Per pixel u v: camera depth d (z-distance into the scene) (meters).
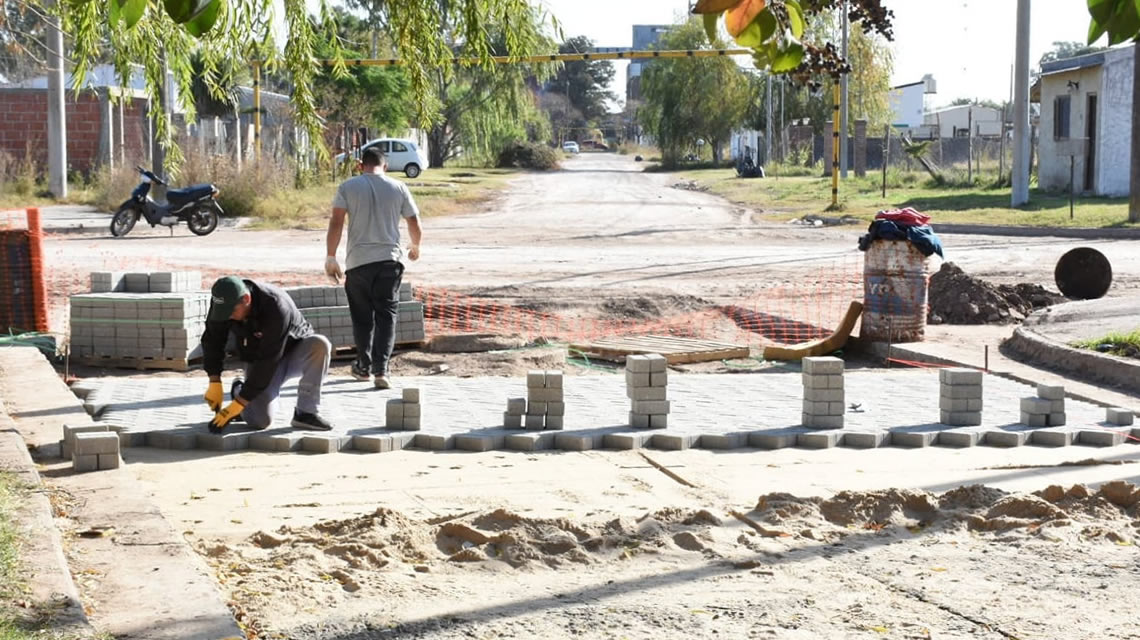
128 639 4.21
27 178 38.25
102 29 6.88
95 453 7.08
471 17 6.82
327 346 8.87
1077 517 6.49
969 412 9.44
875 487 7.41
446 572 5.56
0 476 6.43
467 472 7.89
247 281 8.57
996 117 94.44
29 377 10.41
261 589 5.14
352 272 10.84
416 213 10.99
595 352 13.88
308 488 7.35
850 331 13.93
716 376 11.86
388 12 6.77
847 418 9.64
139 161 40.50
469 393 10.66
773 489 7.36
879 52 67.12
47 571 4.75
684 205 41.12
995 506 6.54
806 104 75.69
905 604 5.09
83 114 44.06
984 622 4.86
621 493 7.28
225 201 33.34
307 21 6.79
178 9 2.43
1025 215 30.50
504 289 18.28
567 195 47.34
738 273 20.77
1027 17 32.81
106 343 12.37
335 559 5.66
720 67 79.62
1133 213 28.12
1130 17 2.38
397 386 11.02
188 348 12.23
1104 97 36.12
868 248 14.16
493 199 44.28
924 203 36.53
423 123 6.98
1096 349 12.42
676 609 5.00
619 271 21.05
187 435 8.59
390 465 8.10
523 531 6.00
